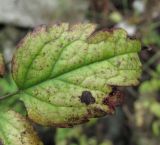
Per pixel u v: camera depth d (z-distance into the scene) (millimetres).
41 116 129
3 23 578
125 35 130
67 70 130
